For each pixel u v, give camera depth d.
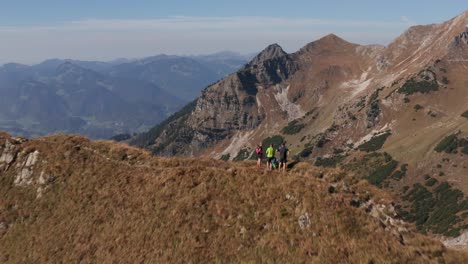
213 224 30.78
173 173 36.53
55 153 44.59
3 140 48.00
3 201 41.19
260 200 31.45
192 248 29.47
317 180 32.12
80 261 32.75
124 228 33.66
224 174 34.88
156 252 30.33
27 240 36.72
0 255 36.31
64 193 40.00
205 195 33.12
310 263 26.12
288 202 30.56
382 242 27.36
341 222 28.47
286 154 35.62
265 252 27.64
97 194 38.47
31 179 42.84
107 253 32.31
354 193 31.77
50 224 37.41
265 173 33.91
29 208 39.88
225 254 28.38
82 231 35.25
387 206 30.88
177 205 33.16
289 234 28.31
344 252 26.61
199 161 40.28
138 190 36.84
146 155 42.53
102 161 42.50
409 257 26.78
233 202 32.00
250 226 29.69
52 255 34.25
